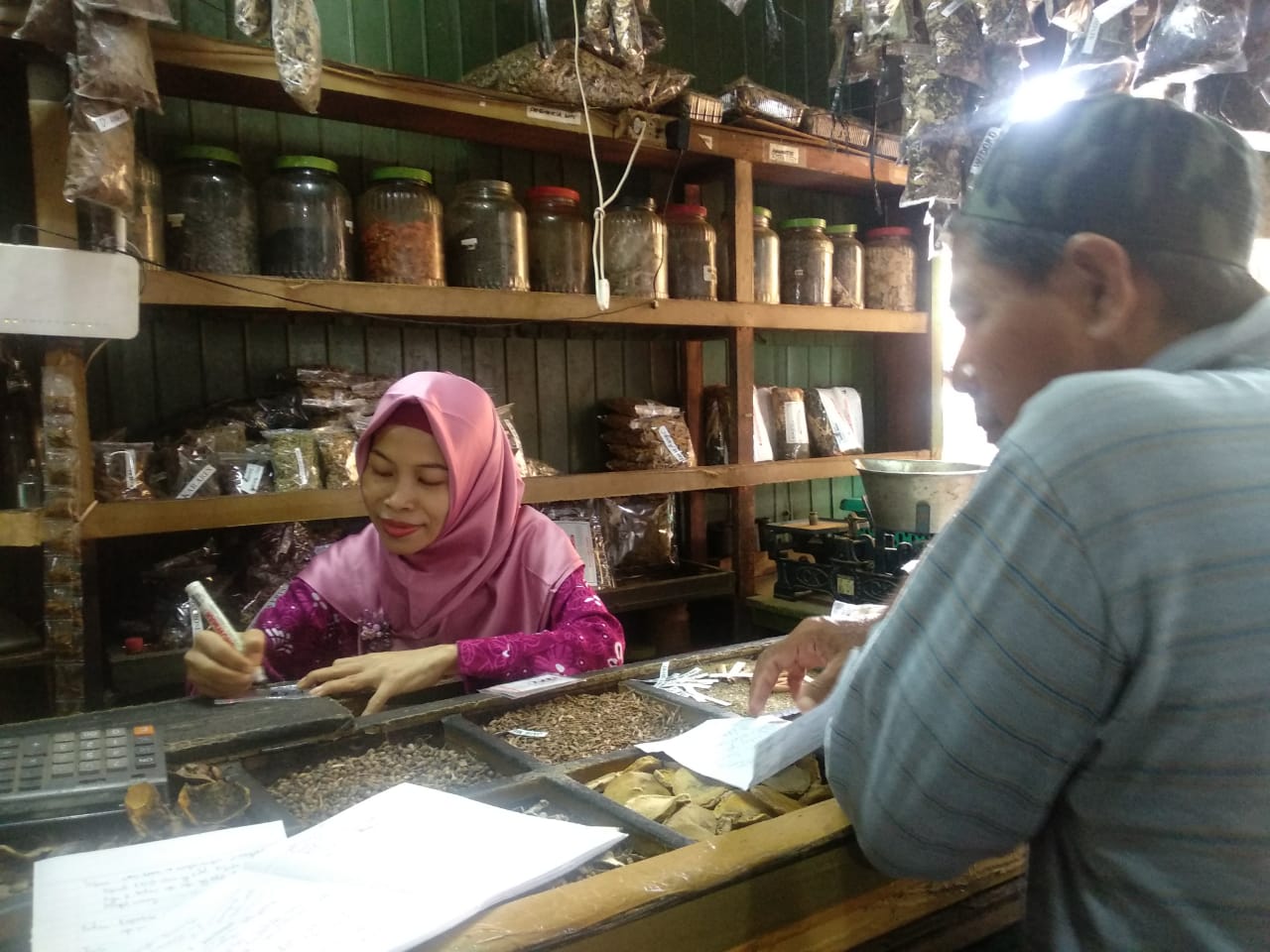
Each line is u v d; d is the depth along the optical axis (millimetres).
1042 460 570
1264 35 1735
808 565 2400
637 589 2316
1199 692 525
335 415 2010
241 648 1105
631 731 1120
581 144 2322
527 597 1579
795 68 2949
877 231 2895
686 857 720
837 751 686
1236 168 634
